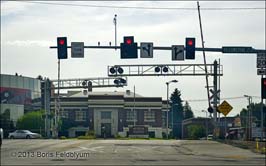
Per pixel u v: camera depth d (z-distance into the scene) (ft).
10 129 315.17
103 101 363.76
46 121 258.98
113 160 83.92
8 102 328.70
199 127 365.61
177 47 133.59
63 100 368.07
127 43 130.31
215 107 184.34
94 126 362.33
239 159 88.84
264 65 118.93
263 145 127.65
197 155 99.60
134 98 358.02
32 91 352.49
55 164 75.61
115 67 203.10
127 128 362.94
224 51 131.95
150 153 103.76
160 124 371.15
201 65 203.51
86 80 279.28
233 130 265.95
